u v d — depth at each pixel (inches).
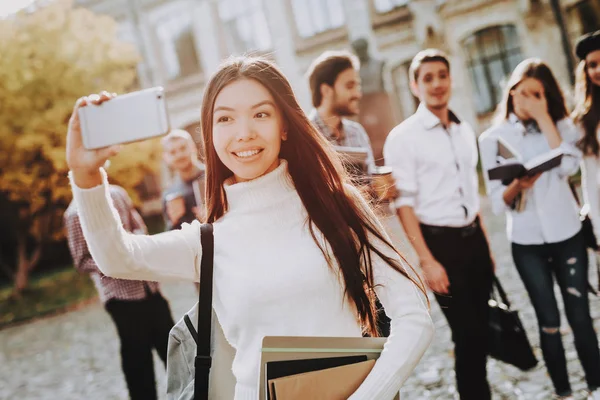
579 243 122.3
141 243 57.2
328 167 59.6
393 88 638.5
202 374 57.6
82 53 552.4
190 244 59.7
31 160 533.3
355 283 55.9
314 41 653.3
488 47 597.0
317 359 51.4
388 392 50.4
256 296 55.1
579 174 408.2
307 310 55.2
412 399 138.9
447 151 117.6
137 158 557.0
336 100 125.2
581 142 123.3
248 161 56.8
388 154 120.5
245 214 58.6
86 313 391.5
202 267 58.2
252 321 55.4
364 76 641.0
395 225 356.2
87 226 53.9
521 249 124.5
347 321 57.1
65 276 627.5
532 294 123.6
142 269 56.4
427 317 55.1
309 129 59.3
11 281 701.3
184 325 60.9
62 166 514.9
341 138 127.8
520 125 124.6
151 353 142.3
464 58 606.9
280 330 55.0
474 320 116.0
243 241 57.6
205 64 714.8
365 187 73.1
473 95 611.2
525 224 123.0
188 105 733.9
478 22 589.3
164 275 58.3
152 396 140.9
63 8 560.1
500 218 372.2
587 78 122.3
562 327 166.4
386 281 56.8
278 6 660.7
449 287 116.2
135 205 585.9
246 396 55.4
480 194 474.0
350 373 51.3
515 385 134.8
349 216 58.2
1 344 352.5
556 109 126.4
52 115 513.7
